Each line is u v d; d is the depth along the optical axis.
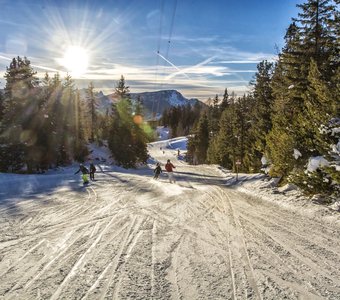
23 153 35.91
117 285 5.45
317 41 18.67
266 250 7.20
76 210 11.92
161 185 21.25
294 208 11.74
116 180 24.53
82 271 6.04
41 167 38.78
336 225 9.23
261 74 32.97
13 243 7.80
